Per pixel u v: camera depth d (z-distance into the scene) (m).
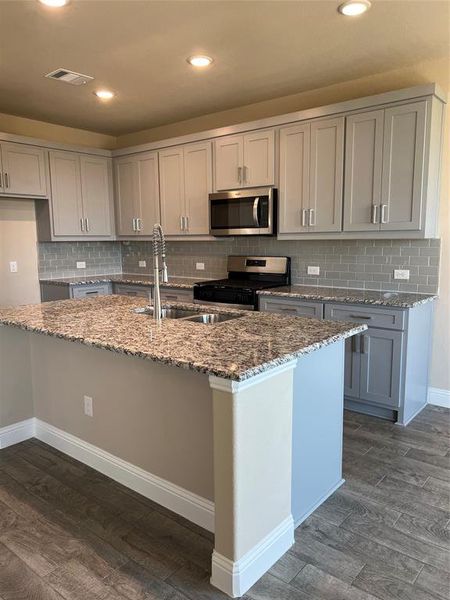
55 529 2.10
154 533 2.07
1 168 4.32
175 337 2.04
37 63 3.22
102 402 2.52
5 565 1.88
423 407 3.55
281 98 4.11
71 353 2.67
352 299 3.29
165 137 5.11
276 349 1.83
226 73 3.47
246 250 4.59
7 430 2.92
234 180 4.16
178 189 4.64
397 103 3.16
